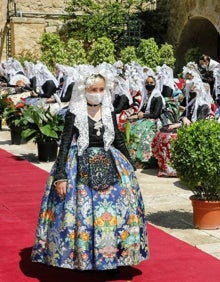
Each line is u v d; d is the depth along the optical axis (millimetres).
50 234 4898
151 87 10195
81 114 4992
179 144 6320
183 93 11656
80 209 4801
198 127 6254
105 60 21984
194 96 9516
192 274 5234
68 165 4953
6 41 25016
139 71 11992
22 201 7785
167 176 9312
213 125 6297
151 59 22203
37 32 24531
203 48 24422
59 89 14508
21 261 5547
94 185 4836
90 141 5012
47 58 22688
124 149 5195
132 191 4980
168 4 24703
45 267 5387
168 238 6219
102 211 4789
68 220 4809
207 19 22406
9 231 6469
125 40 24172
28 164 10414
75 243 4793
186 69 12320
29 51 24484
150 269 5344
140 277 5160
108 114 5055
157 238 6219
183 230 6508
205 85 10414
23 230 6508
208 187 6391
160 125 10023
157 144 9344
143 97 10367
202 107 9438
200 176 6250
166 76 11328
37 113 10633
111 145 5156
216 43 24484
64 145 4969
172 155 6445
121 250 4812
